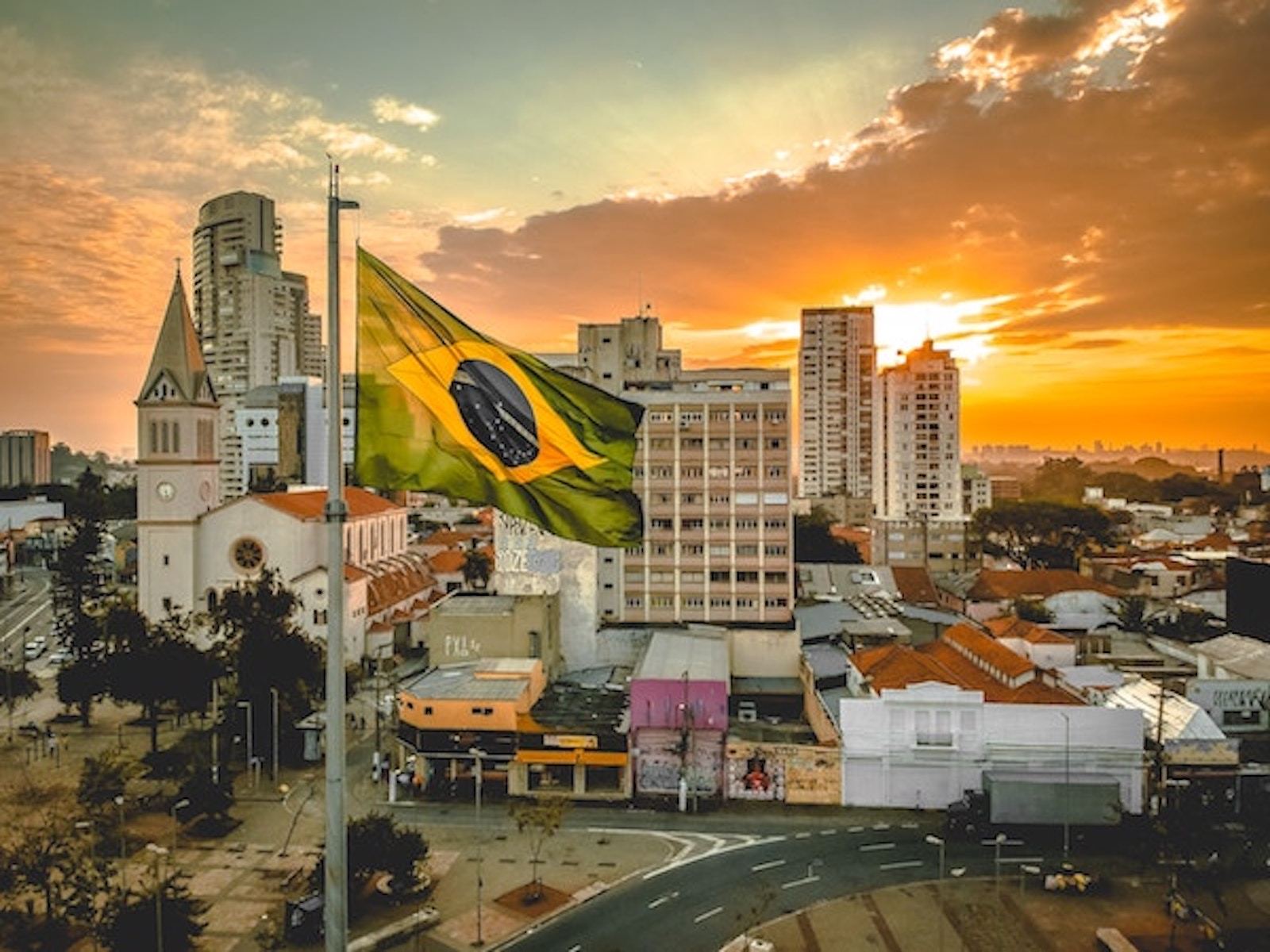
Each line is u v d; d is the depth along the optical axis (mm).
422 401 21953
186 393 110250
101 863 49750
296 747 81625
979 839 64875
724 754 73688
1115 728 69562
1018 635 100312
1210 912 54250
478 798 68750
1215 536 169875
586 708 79750
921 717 71312
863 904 55375
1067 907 55000
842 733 72375
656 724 74125
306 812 69938
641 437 110812
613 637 100812
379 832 55531
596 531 22938
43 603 159500
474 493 22016
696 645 92625
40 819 66312
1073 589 130500
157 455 110188
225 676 86688
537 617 88938
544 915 54000
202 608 110062
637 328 135250
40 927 50500
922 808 71062
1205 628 117188
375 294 21875
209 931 52062
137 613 89875
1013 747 70500
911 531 174750
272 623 86062
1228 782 68875
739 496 110062
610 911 54656
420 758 74438
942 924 52875
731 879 58781
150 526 110250
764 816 69625
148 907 46312
